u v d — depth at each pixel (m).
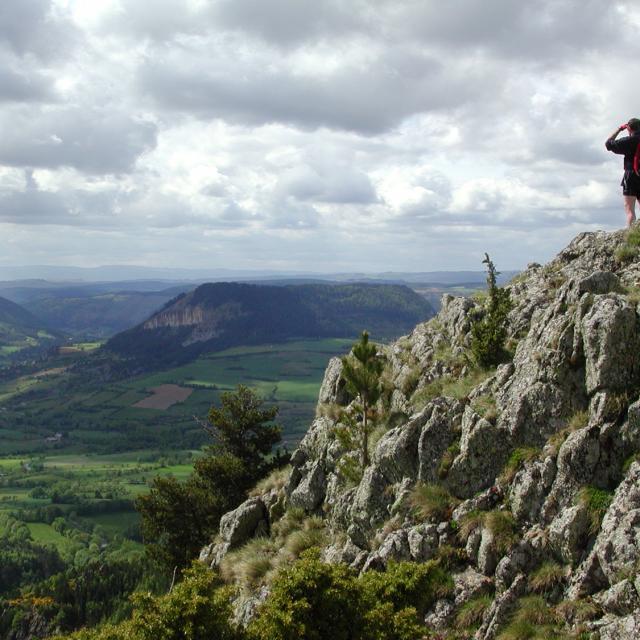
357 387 25.61
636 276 21.64
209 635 13.33
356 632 13.66
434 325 31.33
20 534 194.25
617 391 16.50
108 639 14.67
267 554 25.64
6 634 115.50
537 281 27.56
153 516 42.66
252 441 46.97
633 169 19.88
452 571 16.97
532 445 18.06
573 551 14.98
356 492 23.25
